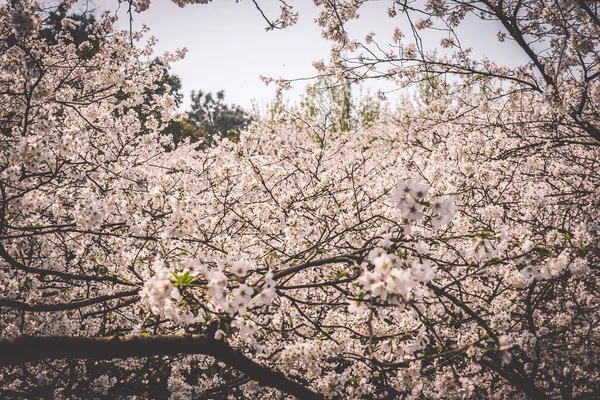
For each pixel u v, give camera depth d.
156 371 5.91
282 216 6.00
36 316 4.98
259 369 3.78
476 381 4.86
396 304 2.38
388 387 5.42
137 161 7.39
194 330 4.35
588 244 4.30
